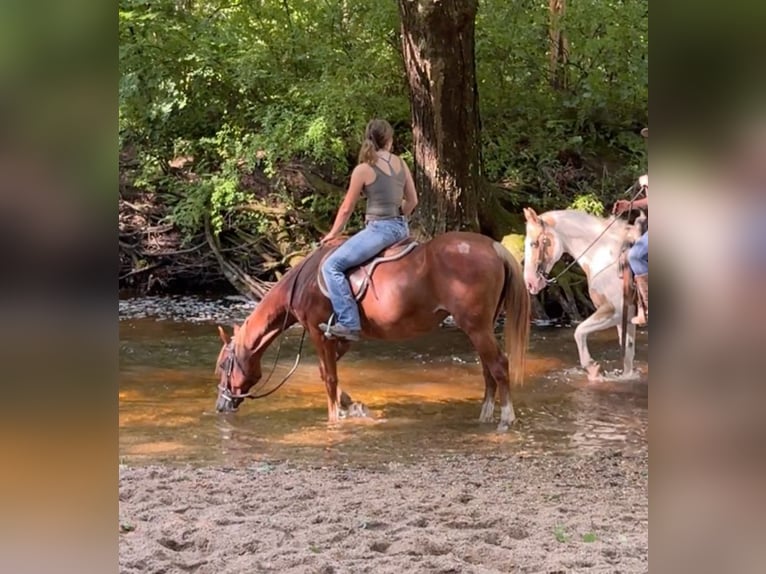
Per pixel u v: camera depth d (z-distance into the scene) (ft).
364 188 21.83
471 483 16.19
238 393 23.20
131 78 43.11
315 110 43.39
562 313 38.91
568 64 49.39
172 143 46.75
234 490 15.38
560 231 27.89
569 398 24.57
